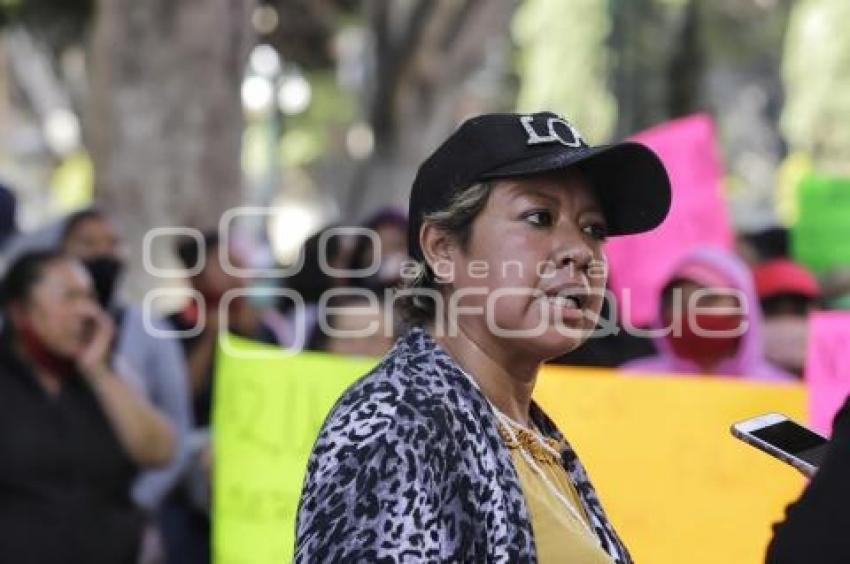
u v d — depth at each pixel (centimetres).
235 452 1041
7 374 1160
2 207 1541
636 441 979
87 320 1172
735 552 970
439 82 2953
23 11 3102
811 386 1003
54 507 1155
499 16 2972
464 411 571
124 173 2294
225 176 2341
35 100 5725
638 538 978
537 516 573
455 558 551
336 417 562
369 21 3064
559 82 5544
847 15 5941
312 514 549
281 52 3672
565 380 983
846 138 5956
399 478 546
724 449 972
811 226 1720
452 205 598
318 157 6025
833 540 532
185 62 2309
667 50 3694
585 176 602
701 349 1159
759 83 6009
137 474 1211
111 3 2300
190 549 1295
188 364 1376
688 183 1425
